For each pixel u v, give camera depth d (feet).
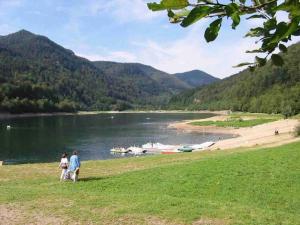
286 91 489.67
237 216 46.80
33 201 55.31
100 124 428.15
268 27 6.96
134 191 67.82
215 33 6.21
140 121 490.90
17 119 495.41
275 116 441.68
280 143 140.36
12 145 231.71
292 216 48.06
